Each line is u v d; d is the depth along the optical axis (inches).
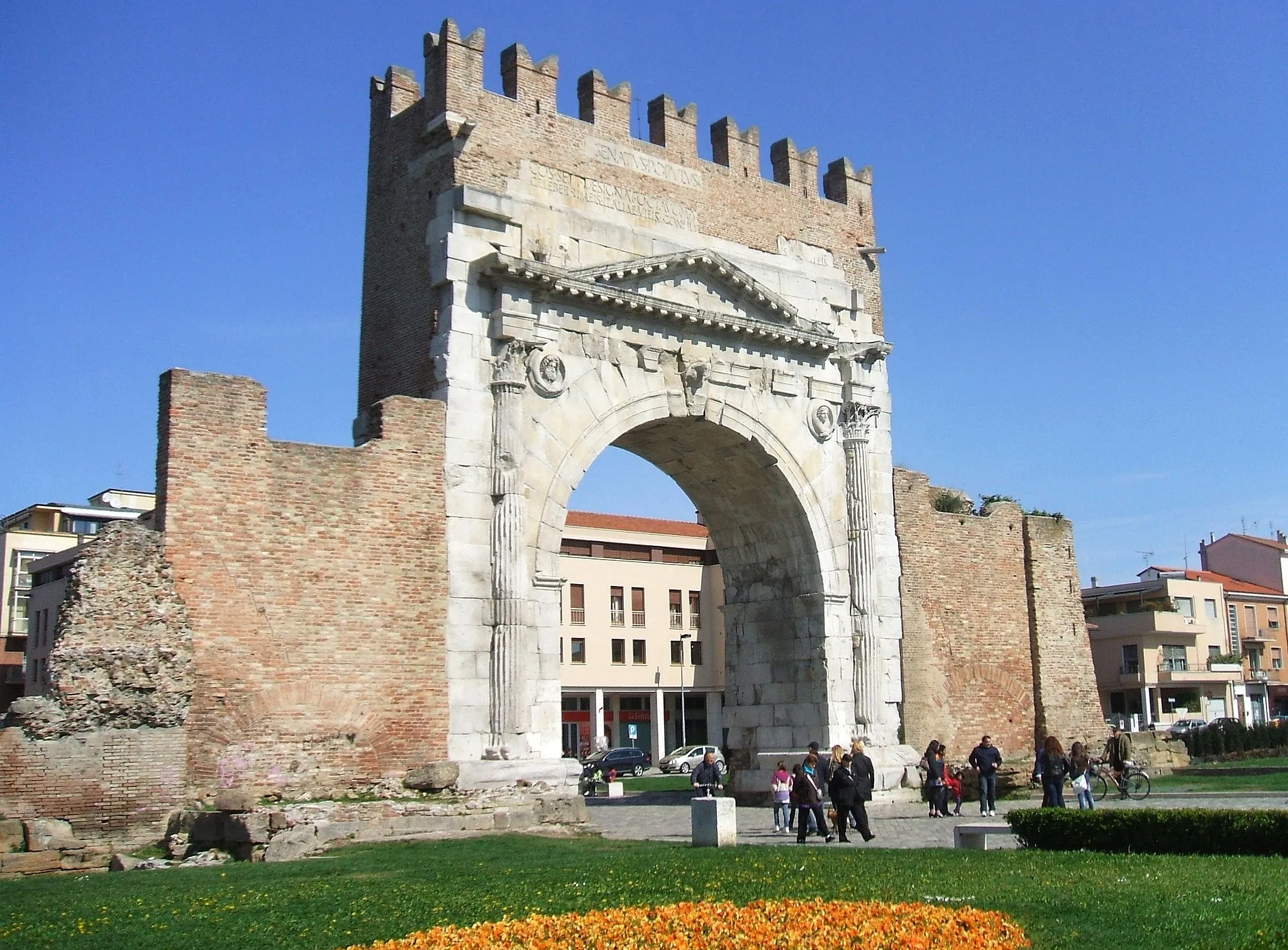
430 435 1267.2
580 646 3184.1
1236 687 3882.9
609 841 1090.7
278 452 1178.0
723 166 1572.3
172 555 1105.4
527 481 1316.4
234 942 610.9
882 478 1642.5
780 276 1592.0
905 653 1635.1
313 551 1179.3
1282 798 1339.8
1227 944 553.0
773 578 1624.0
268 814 1008.9
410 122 1400.1
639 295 1406.3
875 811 1433.3
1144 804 1341.0
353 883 792.3
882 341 1651.1
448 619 1248.2
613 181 1450.5
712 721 3454.7
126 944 613.6
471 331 1309.1
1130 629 3725.4
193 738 1088.2
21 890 816.3
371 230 1439.5
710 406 1478.8
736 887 738.2
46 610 2613.2
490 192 1336.1
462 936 581.0
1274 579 4340.6
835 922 594.6
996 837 998.4
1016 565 1798.7
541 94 1413.6
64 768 1021.2
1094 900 668.1
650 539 3398.1
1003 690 1734.7
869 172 1738.4
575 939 568.1
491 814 1149.7
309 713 1151.0
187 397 1138.0
